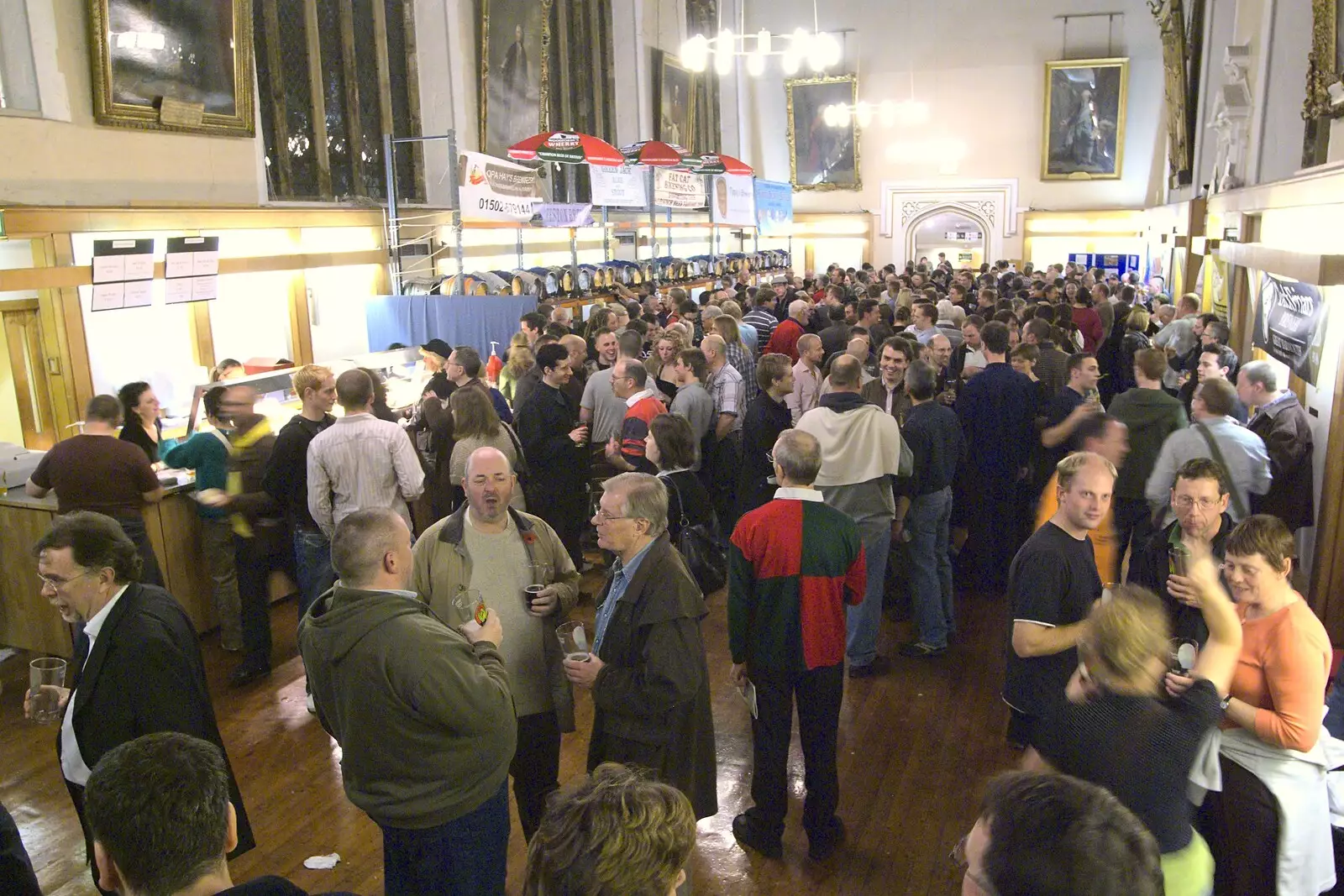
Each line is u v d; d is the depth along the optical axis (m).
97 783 1.72
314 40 9.85
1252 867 2.45
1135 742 1.96
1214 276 11.24
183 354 7.77
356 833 3.57
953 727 4.27
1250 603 2.47
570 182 15.26
